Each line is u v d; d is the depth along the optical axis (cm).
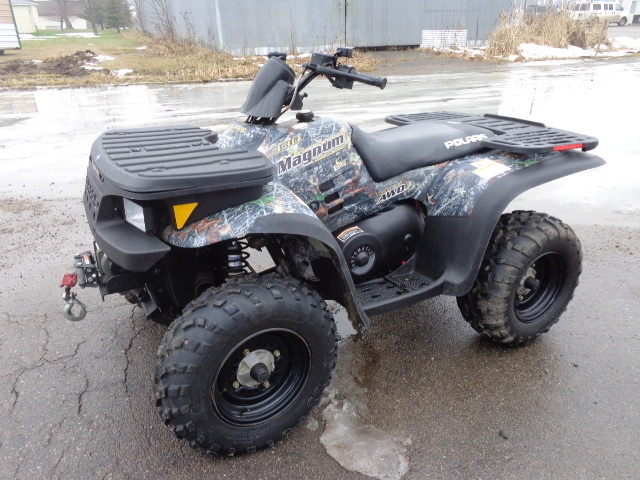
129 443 245
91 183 252
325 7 2097
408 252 309
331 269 260
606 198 565
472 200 284
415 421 257
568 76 1495
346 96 1162
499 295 285
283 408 241
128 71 1655
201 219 215
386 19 2216
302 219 221
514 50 2014
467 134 321
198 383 210
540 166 294
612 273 402
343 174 279
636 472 226
